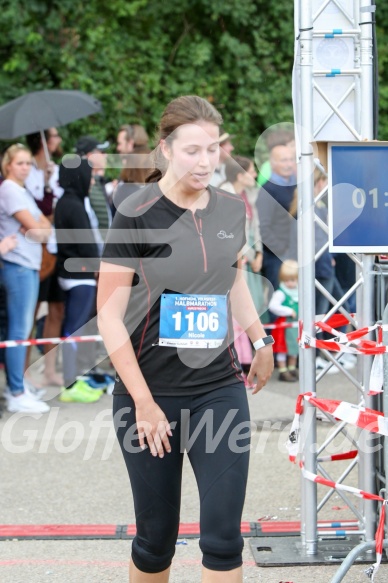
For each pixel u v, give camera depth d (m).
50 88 14.27
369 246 4.45
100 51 14.45
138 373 3.57
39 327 8.37
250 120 15.52
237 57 15.37
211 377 3.66
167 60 15.27
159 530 3.72
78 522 5.59
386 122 15.98
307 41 4.79
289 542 5.14
